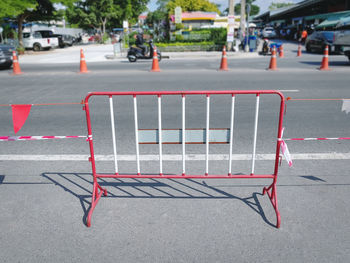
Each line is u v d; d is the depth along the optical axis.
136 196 3.38
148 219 2.94
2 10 23.53
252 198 3.30
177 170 3.95
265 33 48.75
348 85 9.62
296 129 5.63
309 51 23.94
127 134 5.46
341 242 2.58
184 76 11.98
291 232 2.71
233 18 22.88
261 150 4.60
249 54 22.11
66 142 5.08
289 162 3.18
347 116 6.45
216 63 16.84
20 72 14.02
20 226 2.86
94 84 10.58
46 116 6.81
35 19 30.77
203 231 2.74
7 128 5.98
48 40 31.09
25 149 4.80
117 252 2.49
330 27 27.41
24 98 8.59
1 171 4.03
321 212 3.01
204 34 25.53
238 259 2.39
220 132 3.25
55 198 3.36
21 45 27.83
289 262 2.36
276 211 2.86
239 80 10.81
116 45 22.77
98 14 52.25
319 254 2.44
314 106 7.28
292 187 3.50
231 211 3.05
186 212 3.04
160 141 3.28
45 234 2.74
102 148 4.77
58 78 12.24
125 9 54.75
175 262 2.37
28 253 2.50
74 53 27.53
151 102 7.97
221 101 7.94
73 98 8.51
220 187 3.55
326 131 5.51
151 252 2.48
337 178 3.69
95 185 3.28
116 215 3.02
